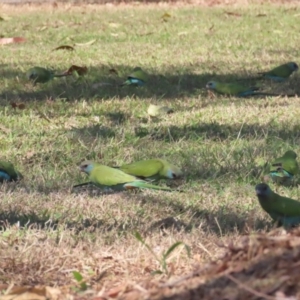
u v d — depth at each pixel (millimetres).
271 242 8641
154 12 35281
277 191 12852
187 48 26078
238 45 26438
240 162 14203
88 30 30406
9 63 23625
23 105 18266
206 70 22453
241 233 10859
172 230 10969
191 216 11633
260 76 21625
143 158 14648
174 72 22125
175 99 19219
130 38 28422
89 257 10102
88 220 11516
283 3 38156
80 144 15531
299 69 22578
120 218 11664
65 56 24766
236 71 22312
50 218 11508
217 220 11383
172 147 15336
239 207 12125
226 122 17031
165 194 12727
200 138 15766
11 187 13086
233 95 19469
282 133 16031
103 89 20125
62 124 17031
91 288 9258
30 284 9555
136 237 10000
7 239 10688
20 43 27797
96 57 24578
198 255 9992
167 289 8523
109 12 35500
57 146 15469
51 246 10414
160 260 9680
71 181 13516
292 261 8180
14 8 36781
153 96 19359
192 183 13312
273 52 25297
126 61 23812
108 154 14914
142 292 8570
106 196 12680
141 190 12938
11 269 9867
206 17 33562
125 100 19000
